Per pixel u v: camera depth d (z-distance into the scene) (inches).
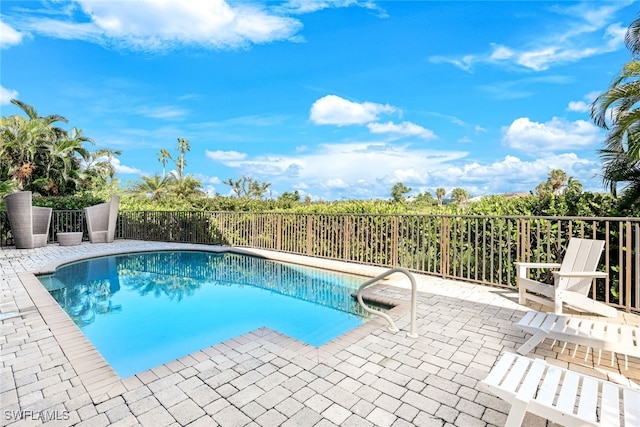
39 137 717.3
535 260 223.8
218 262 369.4
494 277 243.3
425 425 91.5
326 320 204.1
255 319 206.7
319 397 104.1
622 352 107.7
